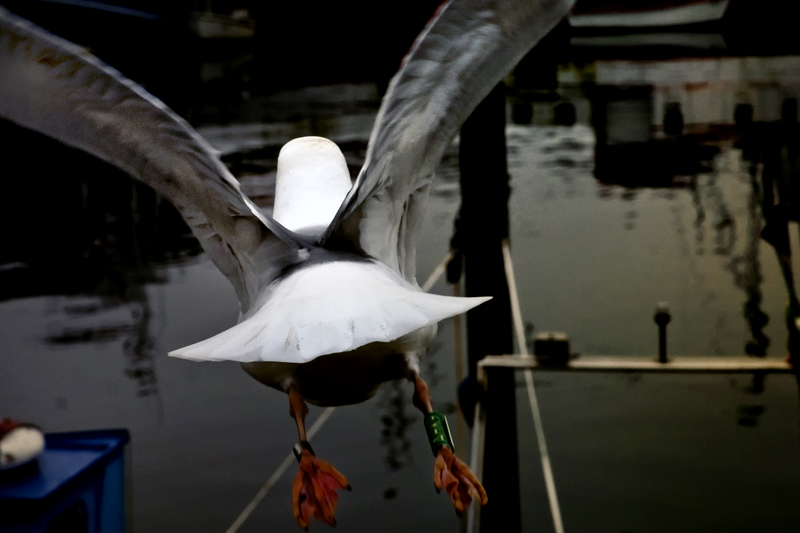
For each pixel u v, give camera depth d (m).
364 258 2.36
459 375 6.11
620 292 11.91
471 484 2.32
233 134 20.33
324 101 23.30
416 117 2.35
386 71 23.55
